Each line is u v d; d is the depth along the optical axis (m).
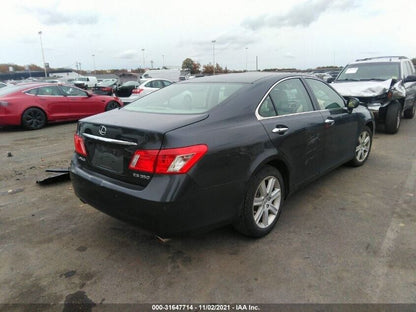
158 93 3.74
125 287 2.53
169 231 2.47
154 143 2.45
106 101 11.53
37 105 9.58
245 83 3.30
